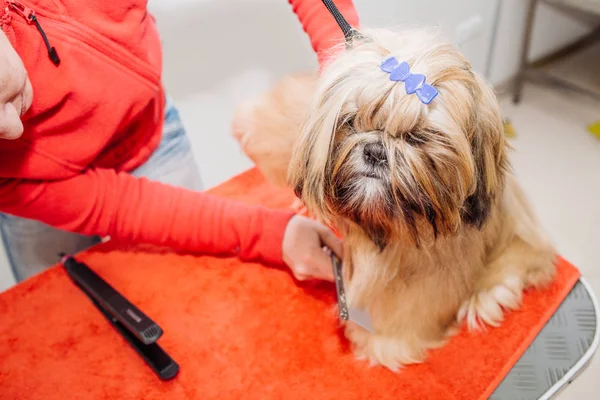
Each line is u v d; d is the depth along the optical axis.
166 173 1.39
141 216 1.05
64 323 1.09
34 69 0.92
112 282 1.15
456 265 0.98
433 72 0.75
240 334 1.05
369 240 0.95
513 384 0.94
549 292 1.08
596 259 2.06
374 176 0.79
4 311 1.11
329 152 0.82
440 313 1.01
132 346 1.03
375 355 0.99
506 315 1.05
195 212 1.09
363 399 0.94
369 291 0.99
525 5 2.58
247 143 1.33
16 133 0.82
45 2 0.95
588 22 3.07
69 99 0.96
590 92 2.61
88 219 1.03
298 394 0.95
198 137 1.90
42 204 1.00
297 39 1.91
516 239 1.10
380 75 0.76
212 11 1.67
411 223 0.83
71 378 1.00
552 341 1.01
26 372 1.01
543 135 2.63
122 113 1.05
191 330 1.06
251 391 0.96
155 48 1.17
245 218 1.10
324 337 1.03
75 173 1.02
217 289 1.13
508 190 1.08
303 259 1.06
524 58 2.71
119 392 0.97
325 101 0.83
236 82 1.86
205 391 0.96
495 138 0.83
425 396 0.93
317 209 0.90
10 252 1.49
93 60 0.99
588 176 2.40
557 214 2.24
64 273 1.18
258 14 1.77
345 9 1.04
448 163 0.76
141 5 1.08
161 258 1.20
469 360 0.98
